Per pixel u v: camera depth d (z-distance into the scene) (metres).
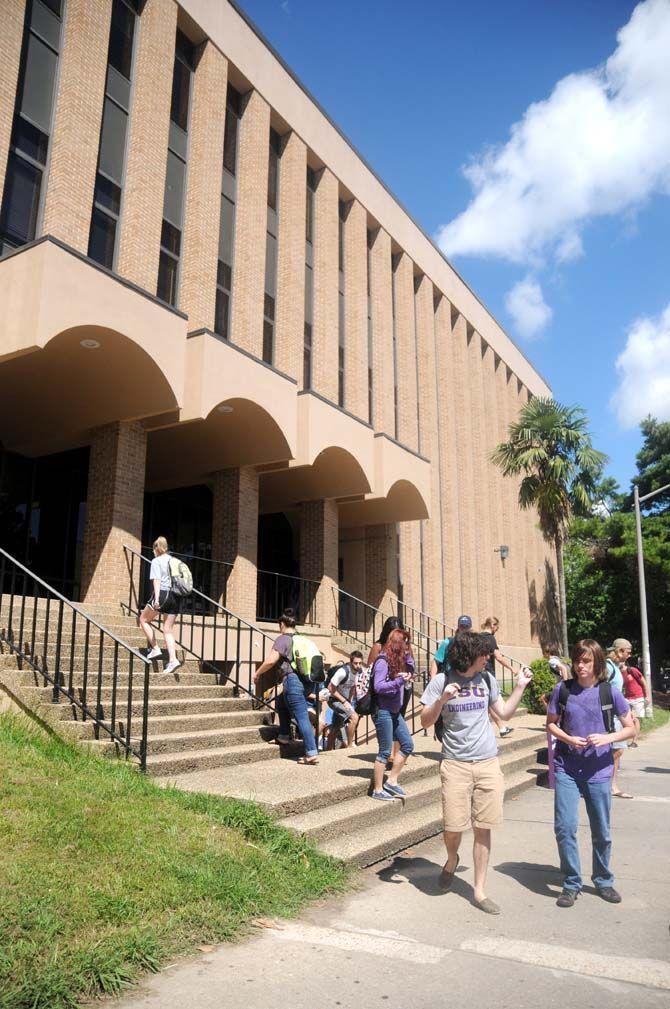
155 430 13.55
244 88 16.73
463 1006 3.52
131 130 13.41
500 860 6.26
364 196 21.45
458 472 26.80
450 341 26.94
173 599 9.29
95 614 10.49
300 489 17.50
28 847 4.64
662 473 46.72
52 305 9.72
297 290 17.30
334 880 5.27
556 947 4.27
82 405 12.03
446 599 24.19
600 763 5.29
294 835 5.72
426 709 5.26
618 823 7.85
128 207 12.93
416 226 25.02
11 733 6.62
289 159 17.94
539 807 8.59
